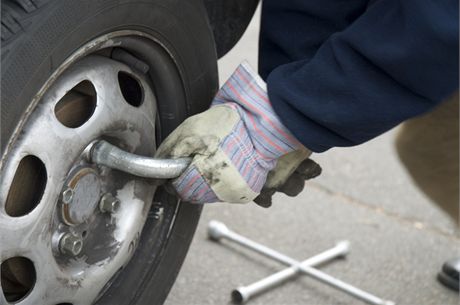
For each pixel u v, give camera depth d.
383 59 1.58
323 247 3.19
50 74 1.54
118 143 1.80
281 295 2.83
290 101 1.73
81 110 1.71
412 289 3.00
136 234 1.89
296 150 1.91
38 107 1.55
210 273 2.89
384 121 1.67
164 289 2.14
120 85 1.93
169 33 1.85
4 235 1.52
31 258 1.60
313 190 3.64
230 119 1.82
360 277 3.03
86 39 1.61
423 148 1.69
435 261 3.21
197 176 1.80
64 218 1.66
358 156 4.05
